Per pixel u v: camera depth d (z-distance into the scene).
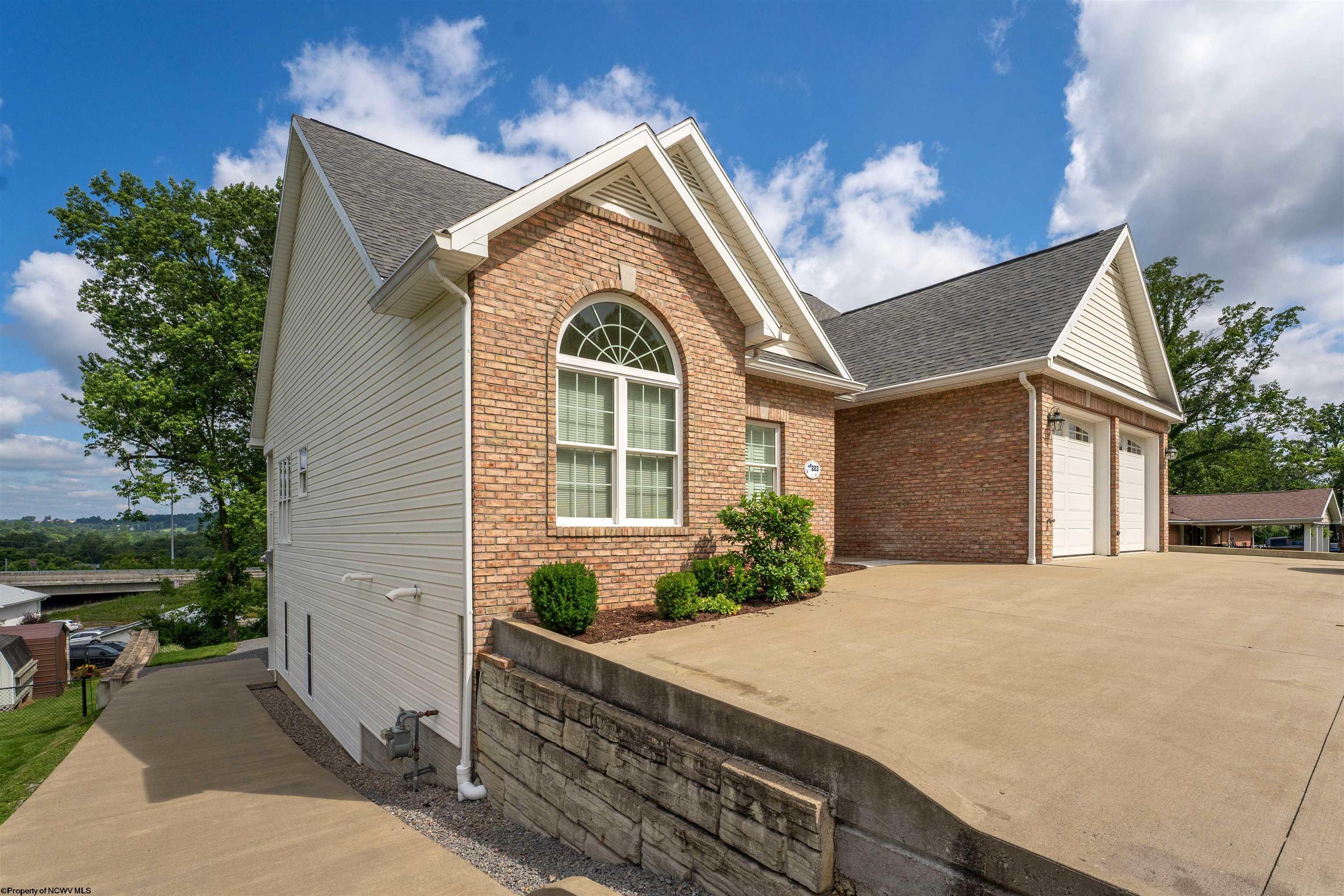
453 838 6.01
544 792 5.68
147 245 27.08
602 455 8.13
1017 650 6.10
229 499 27.39
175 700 14.84
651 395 8.60
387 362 8.79
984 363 12.91
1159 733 4.13
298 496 13.81
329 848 6.02
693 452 8.75
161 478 27.52
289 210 12.77
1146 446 17.17
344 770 9.45
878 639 6.55
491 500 6.91
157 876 5.76
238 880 5.47
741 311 9.37
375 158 11.23
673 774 4.32
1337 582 10.06
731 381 9.30
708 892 3.99
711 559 8.46
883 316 18.36
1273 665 5.53
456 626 7.00
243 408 28.92
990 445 12.95
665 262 8.61
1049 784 3.46
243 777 9.11
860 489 15.14
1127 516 16.05
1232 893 2.54
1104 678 5.23
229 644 26.61
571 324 7.85
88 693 20.80
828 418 13.27
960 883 2.90
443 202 10.30
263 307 26.83
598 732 5.04
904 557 14.23
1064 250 15.55
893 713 4.50
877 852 3.23
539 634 6.07
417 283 6.94
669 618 7.48
